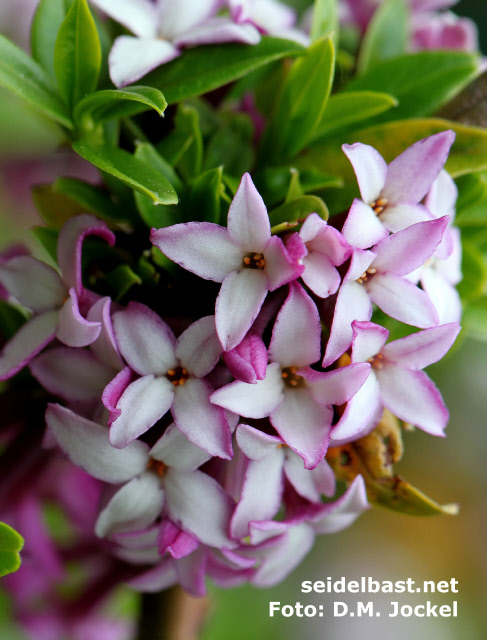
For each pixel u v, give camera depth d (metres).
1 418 0.13
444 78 0.13
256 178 0.13
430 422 0.12
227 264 0.11
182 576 0.12
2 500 0.13
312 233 0.11
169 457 0.12
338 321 0.11
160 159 0.12
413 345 0.12
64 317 0.12
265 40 0.12
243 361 0.11
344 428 0.11
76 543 0.16
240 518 0.12
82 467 0.12
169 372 0.12
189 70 0.12
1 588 0.16
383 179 0.12
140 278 0.12
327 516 0.13
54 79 0.12
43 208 0.13
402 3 0.15
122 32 0.13
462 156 0.12
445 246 0.12
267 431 0.12
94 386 0.12
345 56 0.15
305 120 0.13
